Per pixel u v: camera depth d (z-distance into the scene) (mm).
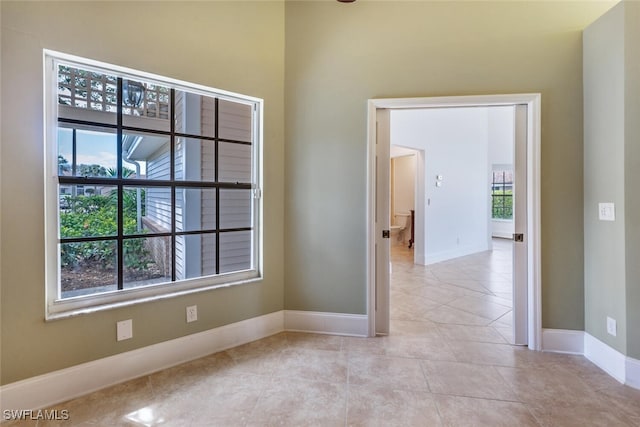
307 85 2596
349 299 2576
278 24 2582
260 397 1758
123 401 1724
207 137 2373
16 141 1614
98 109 1932
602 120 2033
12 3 1587
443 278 4496
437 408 1663
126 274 2051
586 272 2203
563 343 2271
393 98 2445
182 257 2303
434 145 5605
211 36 2236
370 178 2498
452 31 2379
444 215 5844
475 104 2359
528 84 2281
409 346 2387
